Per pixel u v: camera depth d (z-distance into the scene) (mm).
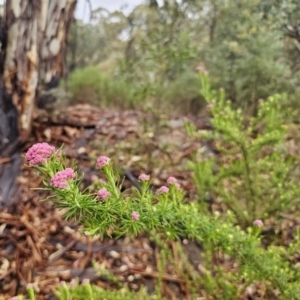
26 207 2605
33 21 2965
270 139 2215
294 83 4297
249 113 4129
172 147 3316
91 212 1189
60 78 3615
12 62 2975
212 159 2414
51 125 3361
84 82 4684
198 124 3717
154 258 2328
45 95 3504
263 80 4230
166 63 3451
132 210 1286
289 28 5363
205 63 5035
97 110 3938
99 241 2418
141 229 1315
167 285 2148
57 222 2518
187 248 2395
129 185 2836
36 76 3070
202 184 2365
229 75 4375
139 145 3285
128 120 3688
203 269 2248
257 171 2441
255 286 2047
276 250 1769
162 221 1362
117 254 2332
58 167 1141
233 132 2197
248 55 4219
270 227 2523
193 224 1422
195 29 5641
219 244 1553
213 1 5297
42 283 2125
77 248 2361
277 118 2477
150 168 3039
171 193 1522
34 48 3002
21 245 2354
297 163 2779
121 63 3812
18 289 2096
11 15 2920
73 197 1141
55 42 3420
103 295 1571
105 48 7492
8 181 2756
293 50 5625
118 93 4695
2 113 3012
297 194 2279
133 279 2182
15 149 3016
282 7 5059
